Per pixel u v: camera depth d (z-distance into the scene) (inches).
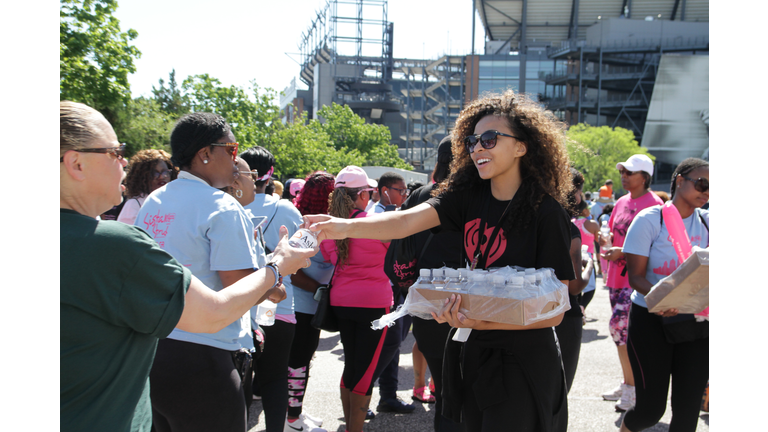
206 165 87.9
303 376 141.2
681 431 105.0
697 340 103.6
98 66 508.1
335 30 3457.2
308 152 1382.9
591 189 2266.2
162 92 1122.0
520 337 74.7
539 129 76.9
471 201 82.7
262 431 144.4
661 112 2871.6
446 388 83.6
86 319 50.1
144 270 52.4
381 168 754.8
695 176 111.5
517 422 73.0
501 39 3745.1
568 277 73.8
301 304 142.9
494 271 72.7
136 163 141.6
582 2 3334.2
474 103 83.1
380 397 163.9
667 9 3371.1
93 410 50.9
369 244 131.9
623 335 158.7
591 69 3289.9
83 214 55.7
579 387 180.9
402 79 4084.6
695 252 92.0
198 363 77.5
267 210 133.9
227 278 80.4
